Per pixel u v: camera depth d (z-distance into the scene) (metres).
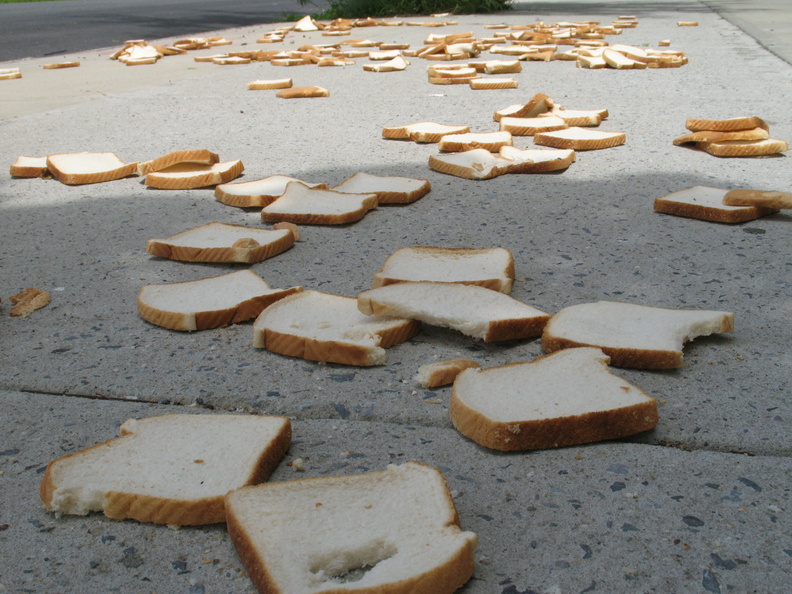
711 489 0.62
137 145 1.42
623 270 0.91
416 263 0.88
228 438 0.65
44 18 4.74
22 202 1.17
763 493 0.62
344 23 3.85
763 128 1.29
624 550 0.58
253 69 2.40
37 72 2.43
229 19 4.70
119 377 0.74
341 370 0.75
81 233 1.04
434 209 1.10
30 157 1.33
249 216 1.09
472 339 0.79
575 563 0.57
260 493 0.60
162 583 0.57
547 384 0.69
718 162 1.26
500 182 1.20
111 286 0.90
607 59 2.22
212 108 1.74
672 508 0.61
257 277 0.87
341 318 0.79
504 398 0.68
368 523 0.58
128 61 2.57
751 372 0.73
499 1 4.36
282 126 1.54
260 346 0.78
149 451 0.64
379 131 1.49
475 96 1.80
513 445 0.65
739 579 0.56
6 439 0.68
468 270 0.87
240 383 0.73
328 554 0.56
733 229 1.00
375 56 2.54
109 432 0.68
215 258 0.94
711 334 0.79
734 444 0.66
